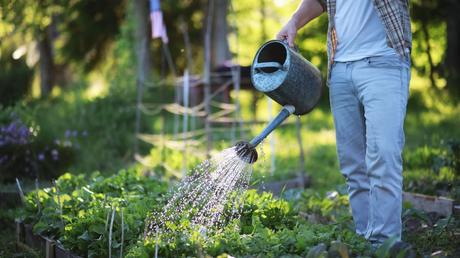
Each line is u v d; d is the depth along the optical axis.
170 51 20.48
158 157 10.21
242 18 23.25
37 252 4.75
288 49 4.04
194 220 4.36
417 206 5.66
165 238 3.94
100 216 4.30
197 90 13.84
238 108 9.49
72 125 10.63
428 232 4.57
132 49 17.97
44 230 4.70
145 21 18.19
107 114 11.46
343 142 4.23
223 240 3.87
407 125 13.24
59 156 8.55
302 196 6.13
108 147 10.30
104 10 20.41
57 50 21.48
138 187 5.45
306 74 4.08
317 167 9.41
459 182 6.09
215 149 10.56
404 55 3.89
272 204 4.62
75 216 4.64
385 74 3.89
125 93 13.39
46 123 9.80
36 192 5.11
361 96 3.99
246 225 4.45
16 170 8.01
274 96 4.05
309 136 13.10
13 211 6.04
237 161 3.91
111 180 5.62
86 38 20.98
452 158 6.79
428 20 14.88
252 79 4.13
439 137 10.19
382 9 3.91
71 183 5.75
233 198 4.51
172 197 4.74
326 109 17.67
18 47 18.17
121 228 4.14
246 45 23.47
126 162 9.95
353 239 3.97
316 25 17.75
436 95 15.70
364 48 3.99
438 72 15.55
